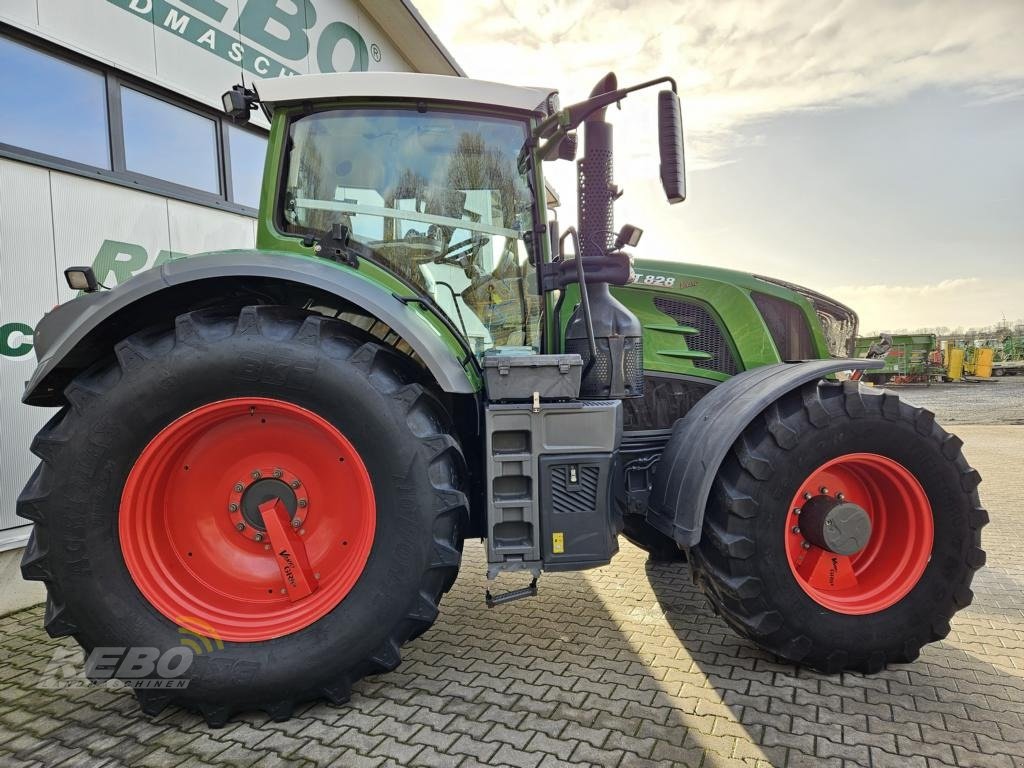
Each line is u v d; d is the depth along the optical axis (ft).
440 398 7.95
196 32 14.83
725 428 7.41
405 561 6.65
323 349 6.66
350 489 7.03
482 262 8.41
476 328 8.45
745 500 7.22
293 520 7.09
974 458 24.31
